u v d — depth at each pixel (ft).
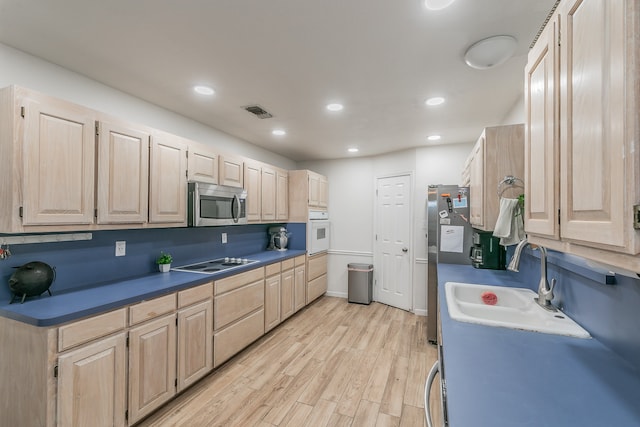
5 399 4.89
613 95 1.82
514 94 7.46
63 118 5.29
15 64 5.52
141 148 6.74
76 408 4.81
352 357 9.10
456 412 2.37
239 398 7.01
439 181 12.74
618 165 1.76
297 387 7.49
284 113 8.95
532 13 4.48
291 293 12.30
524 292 6.03
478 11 4.45
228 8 4.42
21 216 4.74
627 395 2.65
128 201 6.43
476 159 7.56
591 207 2.11
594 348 3.62
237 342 8.85
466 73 6.40
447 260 10.04
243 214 10.22
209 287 7.76
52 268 5.92
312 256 14.23
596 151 2.04
